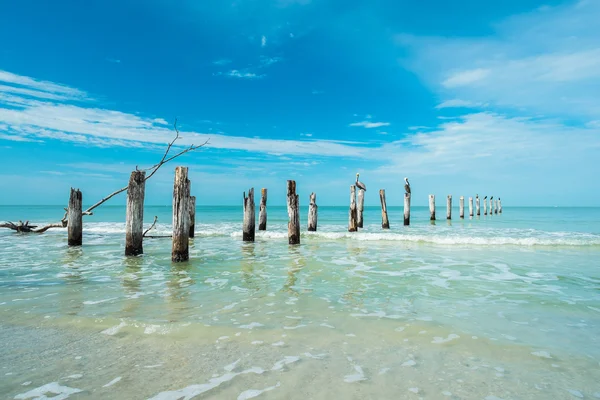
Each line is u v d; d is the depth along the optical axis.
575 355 3.68
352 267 8.97
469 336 4.19
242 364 3.43
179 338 4.09
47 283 7.05
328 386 3.02
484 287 6.80
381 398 2.84
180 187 9.48
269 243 14.66
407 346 3.89
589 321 4.79
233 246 13.59
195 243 14.66
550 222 32.56
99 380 3.10
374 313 5.09
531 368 3.39
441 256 10.91
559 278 7.68
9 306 5.35
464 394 2.91
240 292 6.34
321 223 31.73
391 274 8.05
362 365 3.42
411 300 5.83
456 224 29.67
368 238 16.23
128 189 10.36
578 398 2.86
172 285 6.90
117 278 7.55
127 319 4.69
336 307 5.40
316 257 10.70
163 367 3.36
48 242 14.53
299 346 3.87
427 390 2.97
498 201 58.16
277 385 3.03
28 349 3.78
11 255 10.85
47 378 3.14
